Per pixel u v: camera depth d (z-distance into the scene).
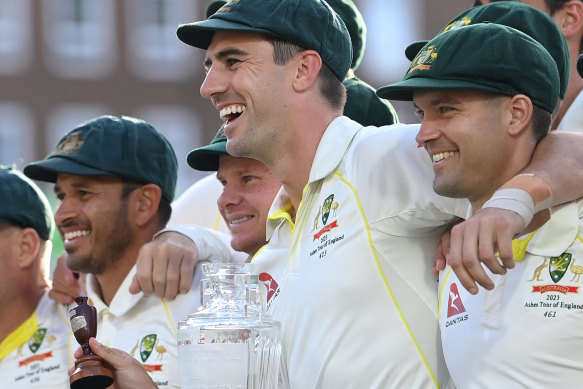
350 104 13.20
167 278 12.99
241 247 13.07
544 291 9.71
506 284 9.90
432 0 59.88
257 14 11.37
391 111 13.47
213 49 11.55
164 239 13.27
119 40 62.41
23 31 62.00
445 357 10.45
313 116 11.53
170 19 62.59
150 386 9.88
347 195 11.09
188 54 62.56
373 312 10.82
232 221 13.12
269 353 9.87
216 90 11.48
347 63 11.88
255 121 11.42
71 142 13.84
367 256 10.86
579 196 9.73
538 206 9.39
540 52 10.00
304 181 11.61
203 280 10.25
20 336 15.11
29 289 15.21
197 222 15.27
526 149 9.96
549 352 9.62
